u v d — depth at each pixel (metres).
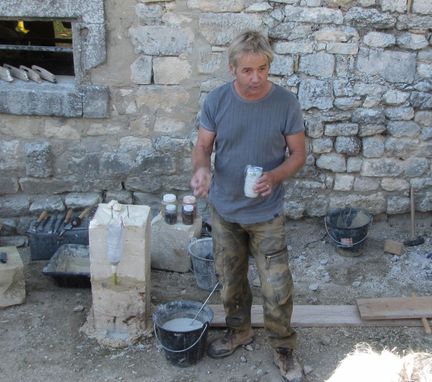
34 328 3.94
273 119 2.99
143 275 3.66
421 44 4.61
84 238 4.64
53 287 4.38
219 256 3.37
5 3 4.42
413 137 4.83
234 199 3.18
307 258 4.75
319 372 3.59
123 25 4.54
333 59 4.63
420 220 5.12
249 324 3.71
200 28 4.55
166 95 4.71
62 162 4.85
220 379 3.53
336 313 4.04
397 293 4.33
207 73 4.67
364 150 4.84
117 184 4.94
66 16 4.46
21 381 3.51
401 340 3.85
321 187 4.94
